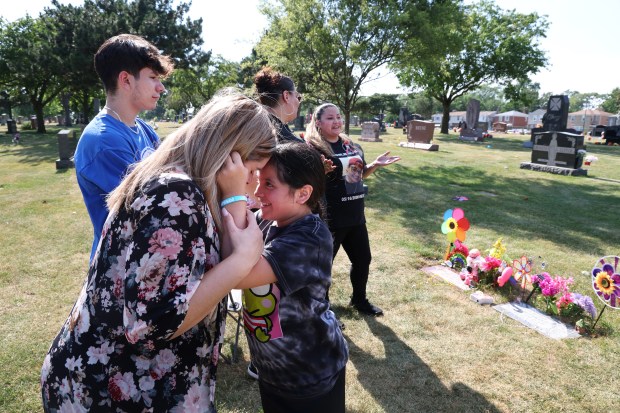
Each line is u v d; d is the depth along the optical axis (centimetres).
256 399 263
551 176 1157
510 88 3175
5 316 357
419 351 316
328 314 150
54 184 949
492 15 3064
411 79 3162
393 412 254
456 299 399
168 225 103
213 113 117
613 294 334
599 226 667
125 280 104
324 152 314
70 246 534
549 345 323
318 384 146
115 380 115
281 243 130
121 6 2144
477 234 612
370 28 1380
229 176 117
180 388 119
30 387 270
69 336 122
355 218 331
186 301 102
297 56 1389
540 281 382
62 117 4225
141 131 224
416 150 1792
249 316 142
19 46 2748
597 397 267
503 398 266
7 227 616
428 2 1466
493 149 1966
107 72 201
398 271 464
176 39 2173
